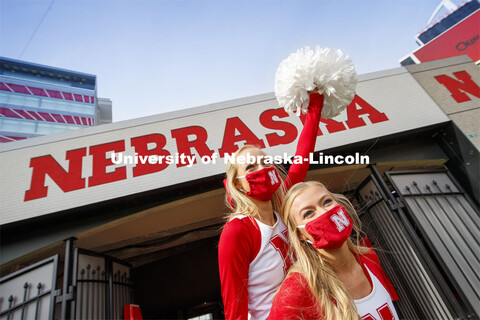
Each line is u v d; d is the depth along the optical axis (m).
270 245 0.95
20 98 28.56
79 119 31.36
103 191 2.51
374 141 2.92
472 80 3.34
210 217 3.29
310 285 0.75
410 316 2.44
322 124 2.96
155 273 4.78
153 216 2.85
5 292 2.12
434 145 3.16
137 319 2.82
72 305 2.10
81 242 2.80
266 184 0.99
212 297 4.63
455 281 2.15
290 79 1.11
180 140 2.80
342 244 0.81
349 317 0.71
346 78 1.08
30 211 2.37
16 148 2.65
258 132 2.90
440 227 2.46
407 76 3.38
